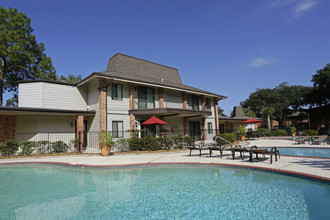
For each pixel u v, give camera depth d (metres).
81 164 9.59
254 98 49.41
